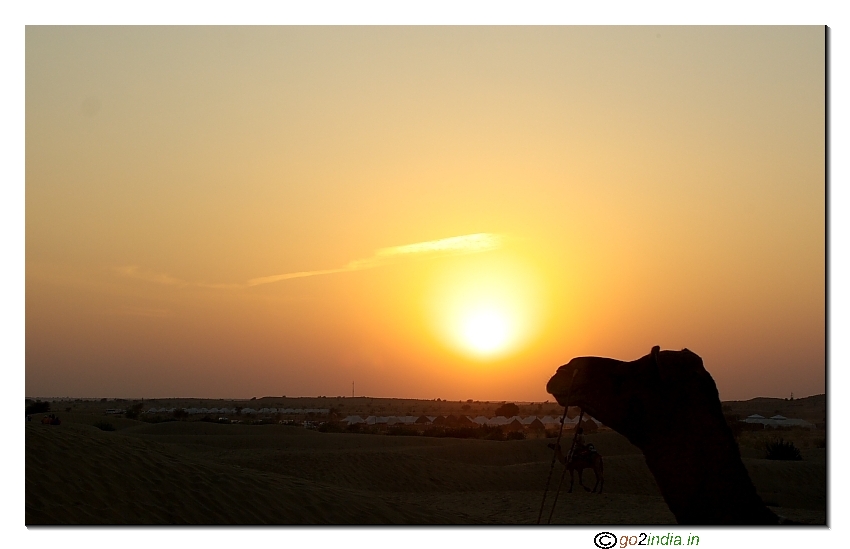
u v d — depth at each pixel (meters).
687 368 5.29
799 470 30.98
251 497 13.63
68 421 56.41
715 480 5.02
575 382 5.52
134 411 110.06
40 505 10.54
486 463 38.03
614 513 19.00
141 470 13.41
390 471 28.88
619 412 5.32
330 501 14.62
